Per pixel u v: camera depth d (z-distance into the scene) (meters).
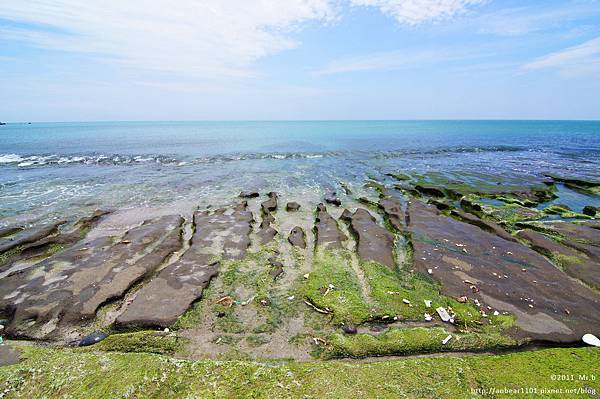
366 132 94.38
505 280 10.27
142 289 9.75
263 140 63.78
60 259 11.55
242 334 7.80
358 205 19.77
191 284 9.95
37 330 7.99
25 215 16.88
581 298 9.27
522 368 6.30
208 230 14.56
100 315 8.61
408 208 18.50
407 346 7.20
